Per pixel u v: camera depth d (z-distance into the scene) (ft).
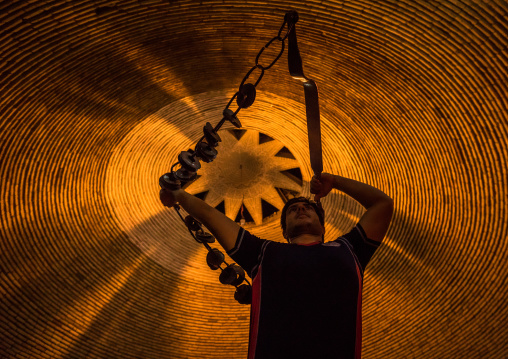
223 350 34.19
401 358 30.83
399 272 30.14
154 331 33.14
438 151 25.53
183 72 26.00
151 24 21.98
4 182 24.86
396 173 27.76
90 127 26.68
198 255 34.14
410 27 20.99
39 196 26.81
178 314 33.60
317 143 7.35
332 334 5.86
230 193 38.14
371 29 21.72
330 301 6.00
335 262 6.26
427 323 30.07
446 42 20.93
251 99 9.72
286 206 7.86
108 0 20.12
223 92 28.66
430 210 27.30
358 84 25.27
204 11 21.74
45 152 25.72
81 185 28.53
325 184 7.79
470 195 25.62
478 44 20.31
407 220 28.37
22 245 27.50
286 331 5.85
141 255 32.42
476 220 26.12
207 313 34.12
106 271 31.30
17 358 29.43
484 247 26.68
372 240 7.01
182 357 33.71
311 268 6.18
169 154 31.68
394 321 30.91
